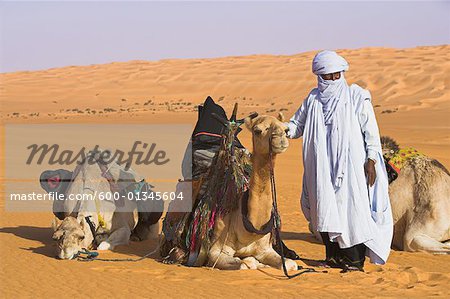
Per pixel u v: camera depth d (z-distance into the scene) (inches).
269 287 322.3
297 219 594.9
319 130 378.9
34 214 597.9
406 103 3668.8
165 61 6815.9
